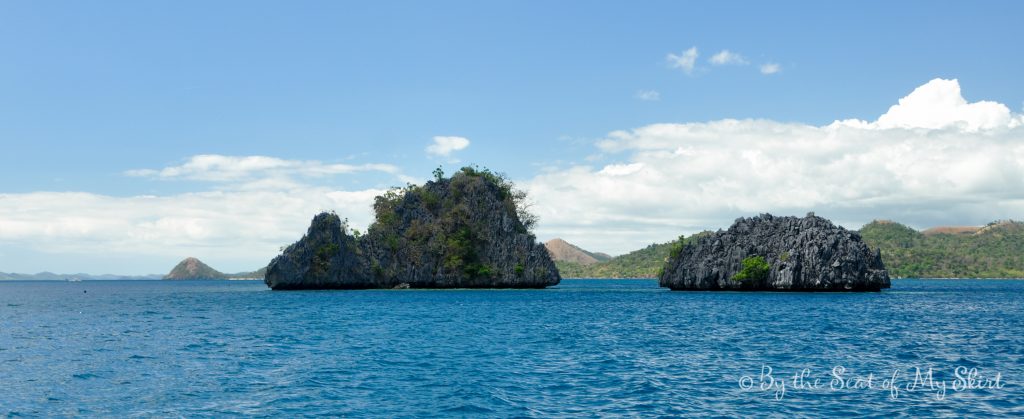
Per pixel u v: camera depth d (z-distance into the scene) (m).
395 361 48.69
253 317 89.94
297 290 188.62
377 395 37.12
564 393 37.28
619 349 54.56
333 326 75.44
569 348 55.28
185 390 38.69
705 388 38.34
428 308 107.62
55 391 38.66
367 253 195.88
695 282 173.25
